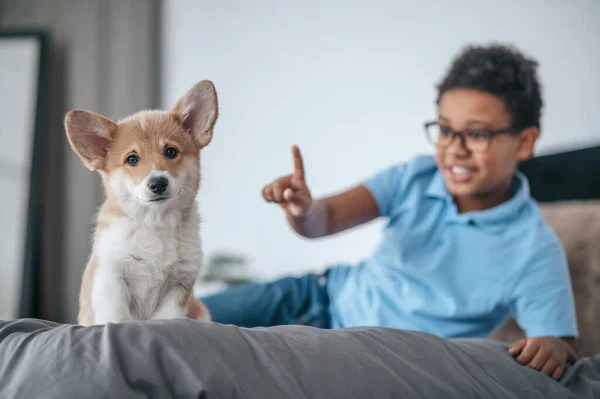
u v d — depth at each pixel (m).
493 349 1.06
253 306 1.67
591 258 1.90
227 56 3.59
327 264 3.38
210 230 3.53
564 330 1.36
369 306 1.58
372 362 0.83
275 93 3.52
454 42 3.18
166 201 1.07
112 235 1.06
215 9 3.60
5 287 3.33
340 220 1.62
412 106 3.28
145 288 1.07
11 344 0.73
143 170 1.09
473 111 1.54
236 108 3.55
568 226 2.02
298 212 1.36
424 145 3.24
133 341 0.71
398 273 1.56
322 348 0.82
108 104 3.55
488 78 1.54
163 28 3.64
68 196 3.50
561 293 1.42
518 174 1.70
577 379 1.06
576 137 2.84
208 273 3.36
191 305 1.15
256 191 3.51
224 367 0.71
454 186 1.57
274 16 3.54
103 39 3.58
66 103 3.55
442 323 1.49
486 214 1.54
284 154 3.49
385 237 1.67
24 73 3.49
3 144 3.44
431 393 0.83
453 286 1.51
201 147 1.20
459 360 0.95
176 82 3.62
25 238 3.37
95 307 1.03
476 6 3.13
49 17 3.61
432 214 1.62
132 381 0.67
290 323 1.67
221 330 0.78
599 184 2.26
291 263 3.44
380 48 3.35
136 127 1.16
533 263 1.46
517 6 3.02
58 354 0.68
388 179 1.71
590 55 2.84
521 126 1.57
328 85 3.44
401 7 3.31
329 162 3.42
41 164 3.45
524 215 1.55
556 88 2.89
